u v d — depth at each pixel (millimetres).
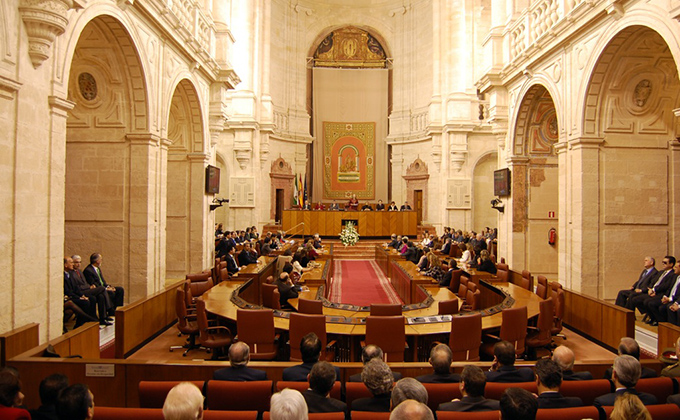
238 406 4250
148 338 8273
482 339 7082
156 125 10391
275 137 26234
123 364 4922
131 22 8898
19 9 5820
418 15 27312
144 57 9594
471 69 22953
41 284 6332
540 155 14109
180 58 11828
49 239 6469
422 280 10508
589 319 8656
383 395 3840
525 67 12445
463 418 3463
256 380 4535
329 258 17234
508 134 14359
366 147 28953
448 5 23672
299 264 12594
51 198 6508
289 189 27578
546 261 14102
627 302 9234
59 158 6664
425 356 6629
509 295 8742
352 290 14141
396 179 28109
